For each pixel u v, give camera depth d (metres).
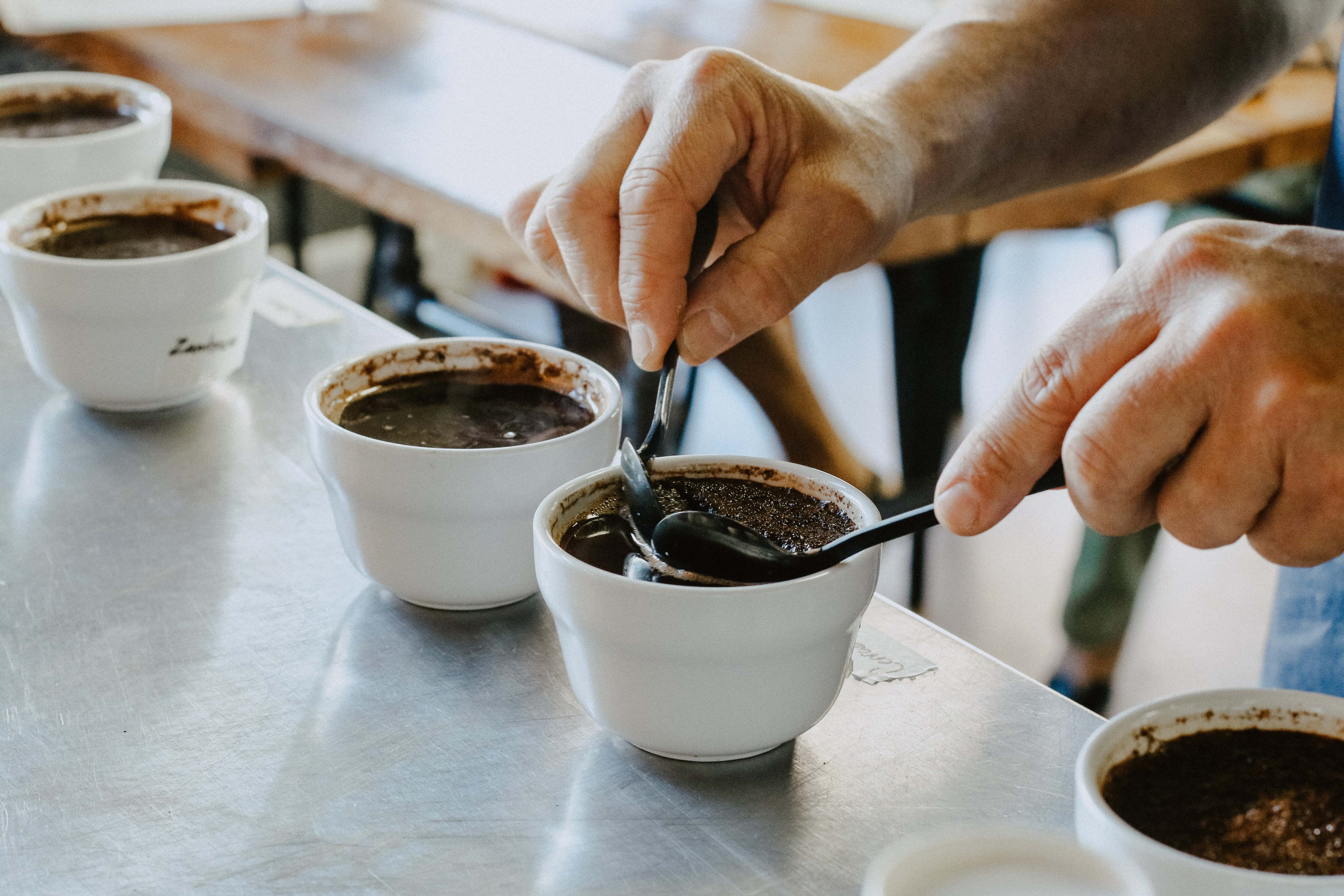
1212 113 1.01
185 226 1.05
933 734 0.62
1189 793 0.49
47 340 0.93
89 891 0.50
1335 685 0.85
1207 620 2.13
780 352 1.82
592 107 1.85
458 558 0.69
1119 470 0.53
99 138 1.21
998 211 1.45
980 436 0.57
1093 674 1.96
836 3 2.27
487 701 0.65
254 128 1.80
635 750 0.61
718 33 2.11
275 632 0.70
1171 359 0.52
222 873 0.52
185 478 0.87
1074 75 0.90
